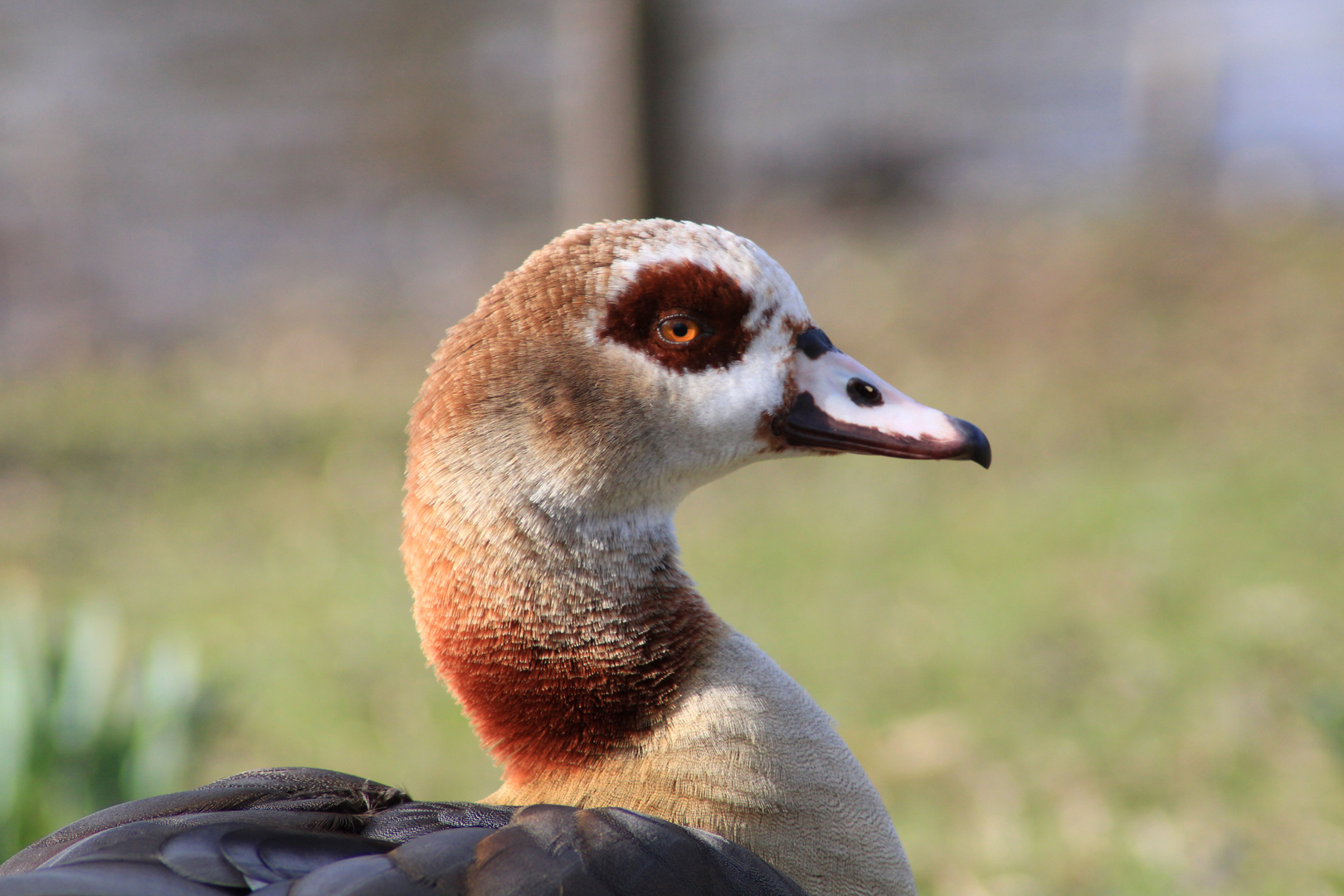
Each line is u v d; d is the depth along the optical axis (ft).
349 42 98.84
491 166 81.82
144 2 107.24
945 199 72.18
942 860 22.74
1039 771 25.49
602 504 12.37
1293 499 37.32
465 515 12.25
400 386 53.98
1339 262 52.70
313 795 11.61
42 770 19.76
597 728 11.92
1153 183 67.36
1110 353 50.16
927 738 27.02
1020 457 43.68
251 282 68.74
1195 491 38.78
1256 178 65.98
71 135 83.82
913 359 52.44
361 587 36.17
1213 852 22.29
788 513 41.19
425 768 26.58
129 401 53.72
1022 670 29.55
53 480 44.83
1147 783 24.75
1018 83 88.12
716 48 95.14
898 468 44.14
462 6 103.14
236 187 79.71
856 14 103.30
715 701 11.78
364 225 75.56
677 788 11.41
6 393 55.26
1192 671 28.66
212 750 27.37
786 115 85.10
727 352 12.96
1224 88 75.66
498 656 12.18
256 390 54.60
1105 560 34.96
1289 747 25.49
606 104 51.47
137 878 9.45
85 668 20.81
